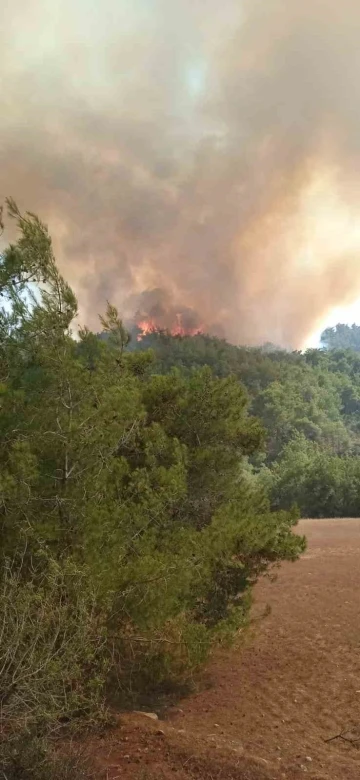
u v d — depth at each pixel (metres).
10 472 4.74
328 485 45.00
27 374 5.25
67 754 3.83
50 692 3.53
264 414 112.88
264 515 7.14
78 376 5.25
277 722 5.22
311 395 139.62
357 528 23.89
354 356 189.50
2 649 3.48
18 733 3.47
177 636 5.45
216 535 6.13
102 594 4.50
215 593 6.25
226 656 7.13
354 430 135.12
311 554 15.37
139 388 7.50
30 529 4.43
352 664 6.68
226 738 4.75
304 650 7.30
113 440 5.16
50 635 3.79
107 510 5.24
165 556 5.42
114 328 6.60
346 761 4.34
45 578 4.27
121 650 5.20
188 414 7.95
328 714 5.38
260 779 3.96
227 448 8.15
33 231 5.32
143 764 4.02
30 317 5.19
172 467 6.13
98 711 4.05
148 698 5.77
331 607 9.41
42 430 5.00
